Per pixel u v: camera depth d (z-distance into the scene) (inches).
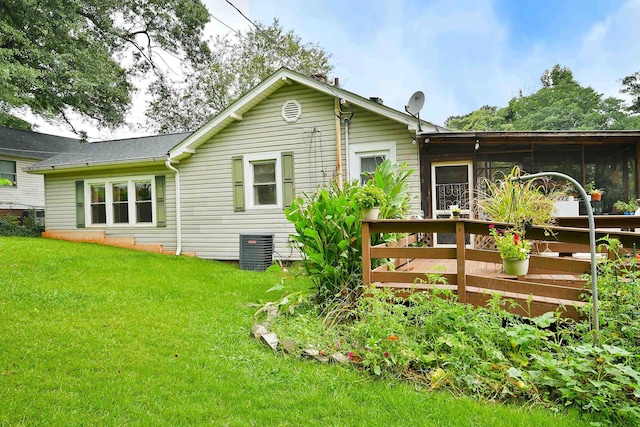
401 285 154.4
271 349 133.4
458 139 289.7
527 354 112.0
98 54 580.4
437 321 124.0
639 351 104.0
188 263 328.8
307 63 826.8
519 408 94.0
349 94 307.9
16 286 207.5
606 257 149.2
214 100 871.1
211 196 373.7
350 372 113.3
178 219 383.6
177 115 881.5
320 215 184.1
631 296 112.1
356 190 192.2
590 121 965.2
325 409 94.1
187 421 88.5
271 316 168.2
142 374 111.4
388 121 314.7
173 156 366.3
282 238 348.2
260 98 349.7
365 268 154.6
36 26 509.4
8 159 632.4
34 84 507.2
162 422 87.7
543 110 1027.3
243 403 96.7
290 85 343.3
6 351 122.6
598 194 283.0
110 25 629.3
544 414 90.6
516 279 157.8
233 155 364.5
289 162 344.8
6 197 623.8
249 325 163.2
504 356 111.5
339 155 322.0
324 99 332.8
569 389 93.9
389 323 121.7
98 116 633.0
